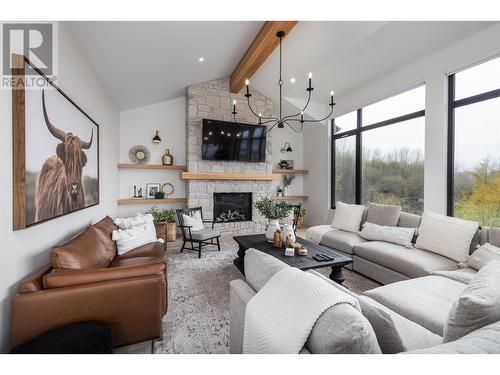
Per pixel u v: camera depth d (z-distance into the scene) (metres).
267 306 0.97
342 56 3.40
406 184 3.74
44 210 1.65
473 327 0.90
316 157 5.79
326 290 0.86
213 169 4.93
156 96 4.60
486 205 2.74
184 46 3.10
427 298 1.59
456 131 3.00
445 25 2.64
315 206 5.86
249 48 3.68
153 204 4.91
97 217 3.11
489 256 1.96
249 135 5.07
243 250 3.01
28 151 1.48
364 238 3.27
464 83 2.92
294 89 4.57
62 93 1.96
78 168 2.33
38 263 1.66
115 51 2.73
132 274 1.55
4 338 1.30
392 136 3.95
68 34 2.16
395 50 3.16
